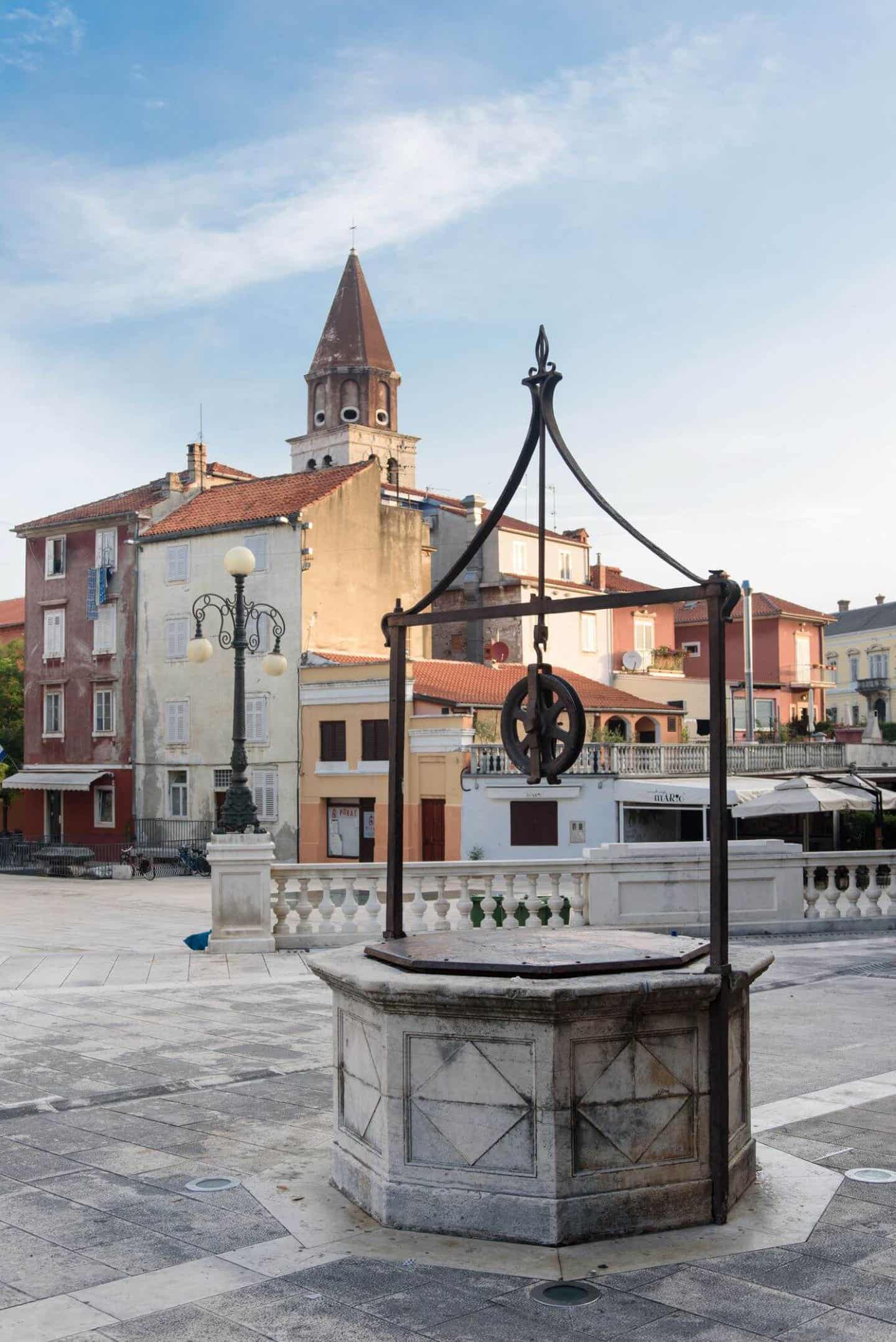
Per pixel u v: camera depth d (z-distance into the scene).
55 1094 8.88
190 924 28.84
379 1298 5.30
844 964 14.61
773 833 38.41
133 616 53.91
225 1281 5.50
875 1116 8.06
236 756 17.61
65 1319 5.12
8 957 16.58
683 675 63.47
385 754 44.47
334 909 17.31
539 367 7.21
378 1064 6.35
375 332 74.31
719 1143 6.19
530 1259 5.71
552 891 16.88
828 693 93.94
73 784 54.12
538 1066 5.92
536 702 7.05
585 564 61.34
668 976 6.11
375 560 51.53
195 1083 9.18
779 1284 5.40
